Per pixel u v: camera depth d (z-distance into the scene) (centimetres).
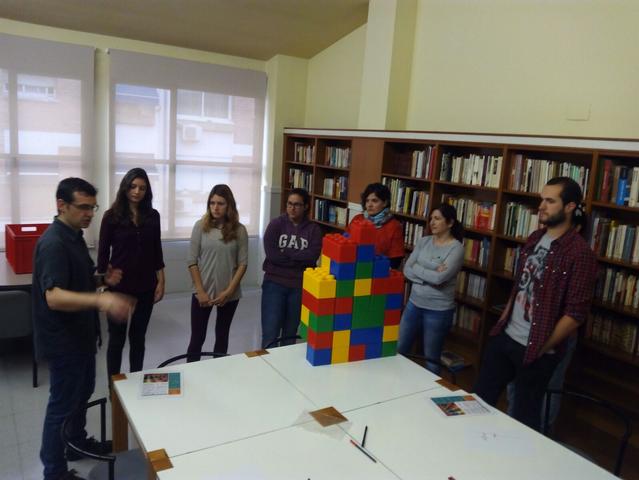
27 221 464
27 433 274
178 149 525
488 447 161
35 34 453
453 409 182
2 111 439
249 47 527
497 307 340
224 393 185
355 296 213
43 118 455
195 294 313
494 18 358
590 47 304
